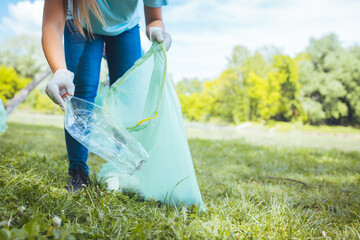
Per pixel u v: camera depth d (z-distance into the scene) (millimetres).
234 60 34969
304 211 1864
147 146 1870
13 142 4996
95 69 2041
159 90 1824
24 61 38750
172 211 1717
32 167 2383
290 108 29484
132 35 2174
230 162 3947
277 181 2941
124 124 1939
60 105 1615
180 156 1831
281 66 29594
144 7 2094
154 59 1874
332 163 4000
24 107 36062
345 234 1522
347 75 30797
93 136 1721
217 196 2250
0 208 1327
